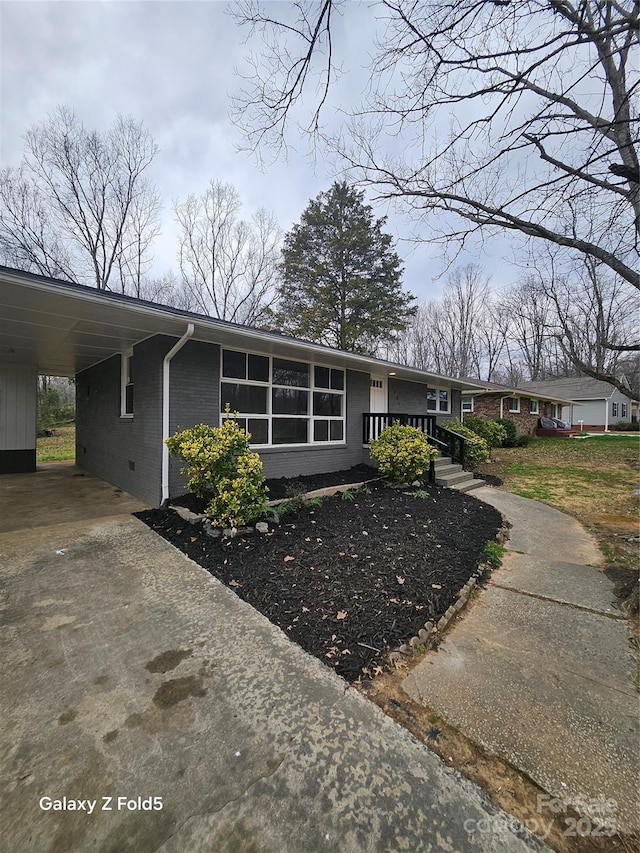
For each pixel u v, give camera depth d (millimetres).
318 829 1342
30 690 1995
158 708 1882
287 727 1782
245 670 2184
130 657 2285
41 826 1341
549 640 2596
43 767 1557
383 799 1452
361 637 2545
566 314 6820
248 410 6672
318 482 7148
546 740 1755
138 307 4379
